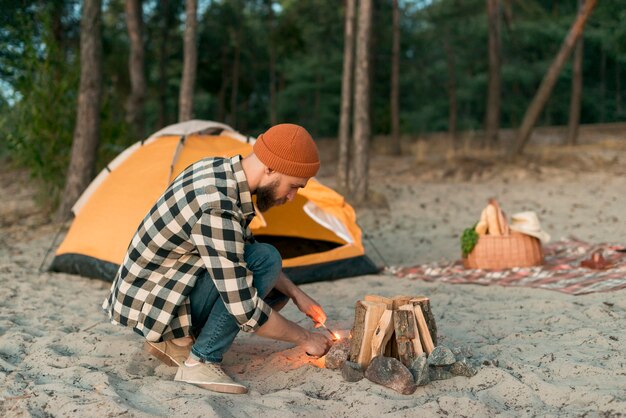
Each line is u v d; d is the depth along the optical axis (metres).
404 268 6.41
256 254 3.09
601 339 3.73
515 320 4.34
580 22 14.58
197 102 29.50
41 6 11.48
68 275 6.32
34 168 10.30
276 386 3.30
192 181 2.95
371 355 3.25
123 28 21.31
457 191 12.58
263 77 30.39
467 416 2.82
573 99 18.81
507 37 25.78
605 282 5.13
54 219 9.88
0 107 10.23
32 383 3.29
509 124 32.44
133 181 6.16
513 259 6.00
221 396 3.08
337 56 27.50
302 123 30.08
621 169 14.29
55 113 10.18
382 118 28.42
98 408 2.93
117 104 15.22
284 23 24.03
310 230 7.10
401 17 24.95
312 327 4.38
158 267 3.05
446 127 31.03
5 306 5.11
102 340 4.04
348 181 11.41
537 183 13.15
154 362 3.61
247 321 2.95
